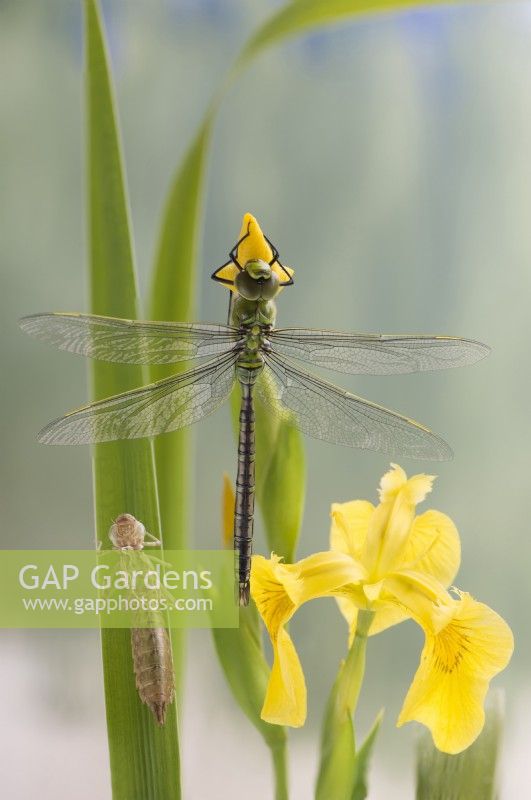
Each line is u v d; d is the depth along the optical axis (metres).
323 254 2.22
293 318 2.22
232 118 2.19
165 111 2.18
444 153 2.23
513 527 2.16
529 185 2.23
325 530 2.11
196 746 1.79
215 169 2.18
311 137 2.21
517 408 2.20
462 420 2.18
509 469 2.18
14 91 2.18
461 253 2.23
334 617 1.96
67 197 2.22
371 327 2.23
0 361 2.17
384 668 1.99
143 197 2.17
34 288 2.20
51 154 2.21
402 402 2.16
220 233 2.18
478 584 2.14
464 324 2.23
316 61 2.21
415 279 2.23
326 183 2.22
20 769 1.86
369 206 2.23
